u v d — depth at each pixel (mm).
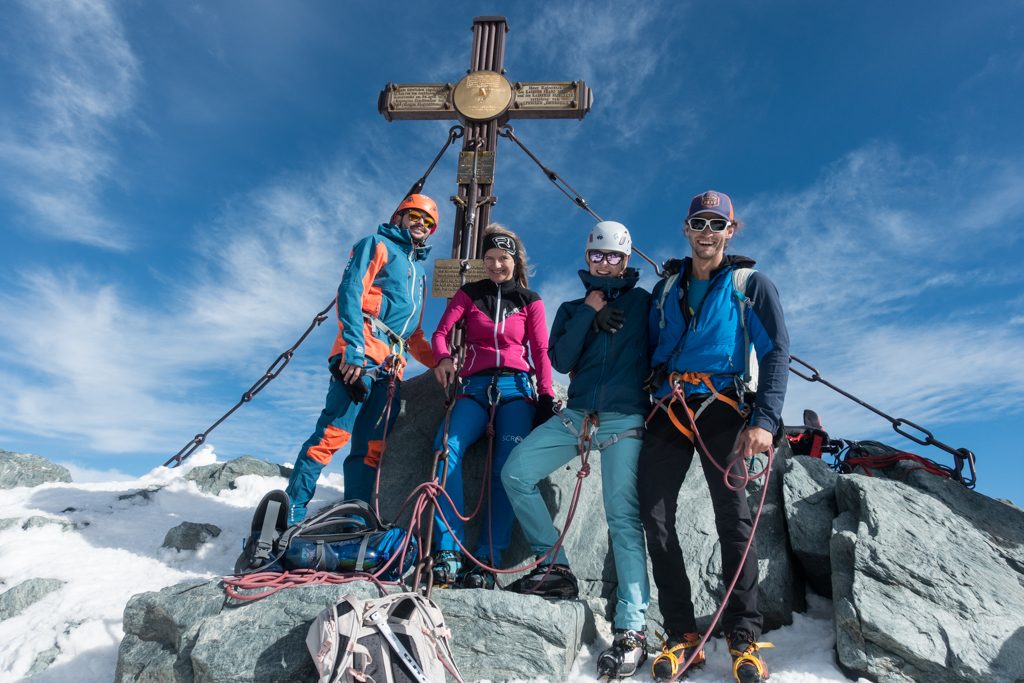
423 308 4848
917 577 3459
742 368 3463
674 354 3586
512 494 3885
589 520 4422
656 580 3443
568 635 3342
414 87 6426
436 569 3773
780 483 4418
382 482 4738
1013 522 4043
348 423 4398
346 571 3588
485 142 6188
